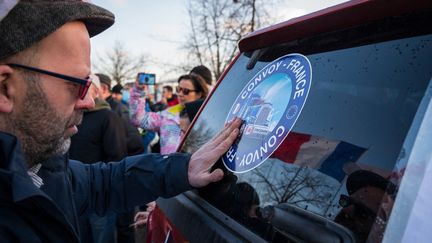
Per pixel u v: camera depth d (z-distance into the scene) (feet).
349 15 3.61
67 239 3.00
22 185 2.65
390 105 3.02
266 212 3.58
